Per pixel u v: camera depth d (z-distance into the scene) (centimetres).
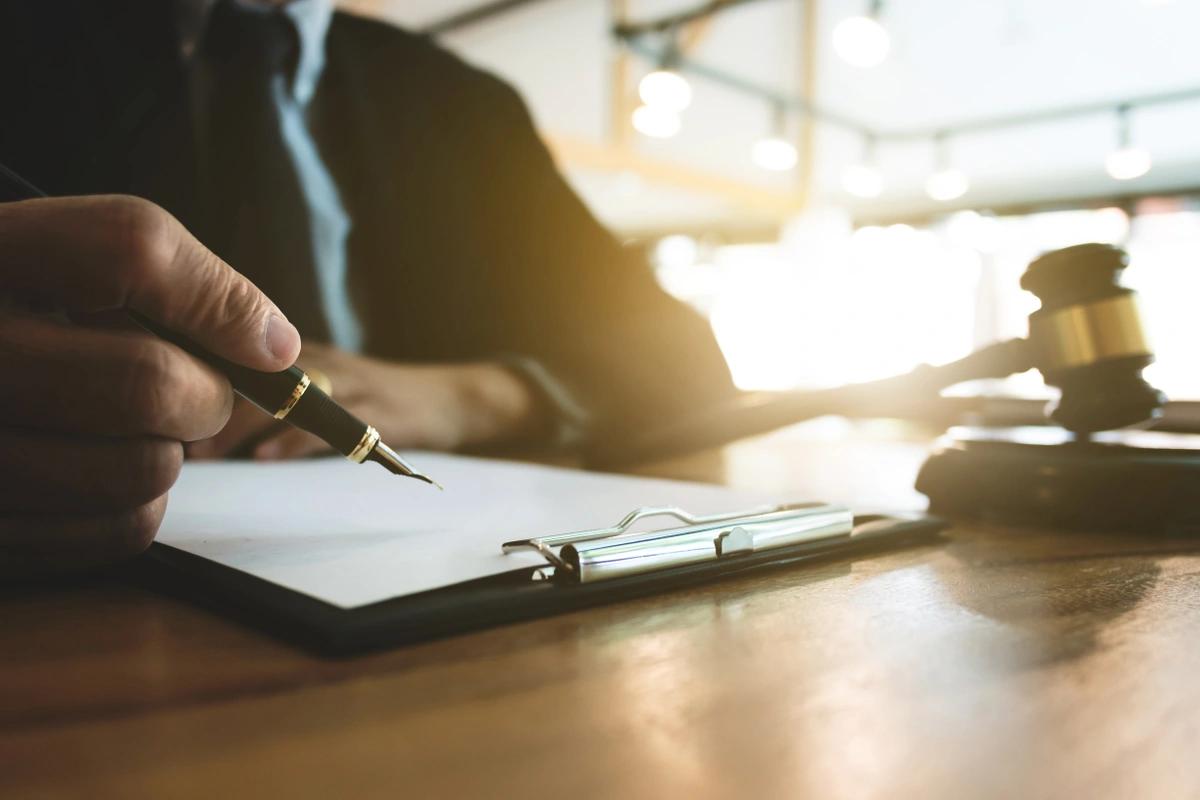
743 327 1039
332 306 113
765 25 676
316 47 114
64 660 24
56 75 92
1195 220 763
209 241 98
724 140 821
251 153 103
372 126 125
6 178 33
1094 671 23
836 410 75
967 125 736
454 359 128
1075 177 807
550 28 682
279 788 17
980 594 32
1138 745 19
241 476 59
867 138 784
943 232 901
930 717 20
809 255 925
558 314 126
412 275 127
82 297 31
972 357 60
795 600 31
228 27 104
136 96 93
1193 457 46
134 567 33
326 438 35
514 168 136
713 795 16
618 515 42
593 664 24
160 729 19
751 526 36
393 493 50
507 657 25
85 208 30
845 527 39
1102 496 46
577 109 777
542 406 100
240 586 29
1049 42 608
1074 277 50
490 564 31
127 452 32
